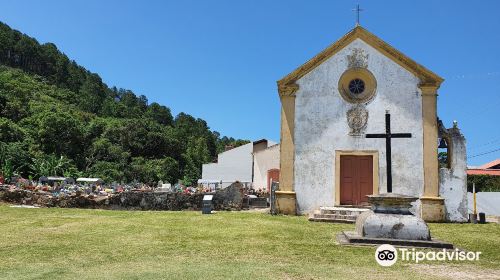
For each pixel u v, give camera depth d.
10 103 62.25
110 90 125.31
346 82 19.03
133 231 12.36
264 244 10.70
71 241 10.63
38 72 108.44
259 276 7.38
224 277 7.26
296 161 18.83
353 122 18.64
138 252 9.48
